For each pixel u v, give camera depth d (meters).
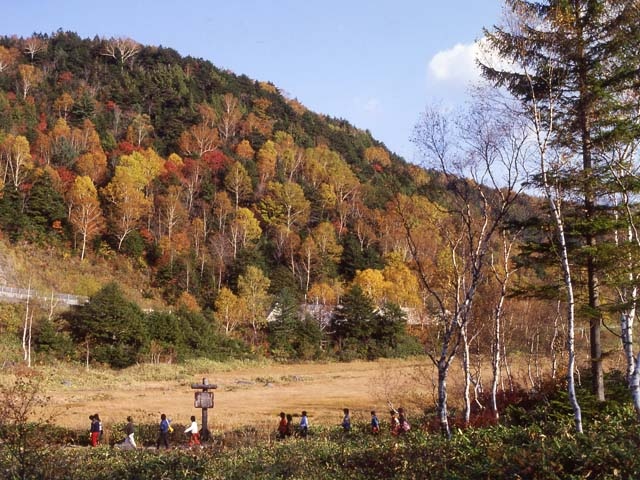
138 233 79.12
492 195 19.06
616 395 16.92
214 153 111.44
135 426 24.92
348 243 87.94
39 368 43.12
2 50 137.38
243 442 21.05
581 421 12.89
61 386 39.62
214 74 163.00
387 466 12.02
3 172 78.62
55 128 101.94
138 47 163.00
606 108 16.33
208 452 16.45
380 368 56.28
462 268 22.41
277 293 75.38
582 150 16.81
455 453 11.66
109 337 52.53
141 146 110.31
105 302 52.88
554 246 15.34
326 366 60.72
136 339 54.03
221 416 30.80
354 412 33.09
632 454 9.25
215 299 70.50
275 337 65.69
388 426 23.53
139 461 14.98
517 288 20.22
